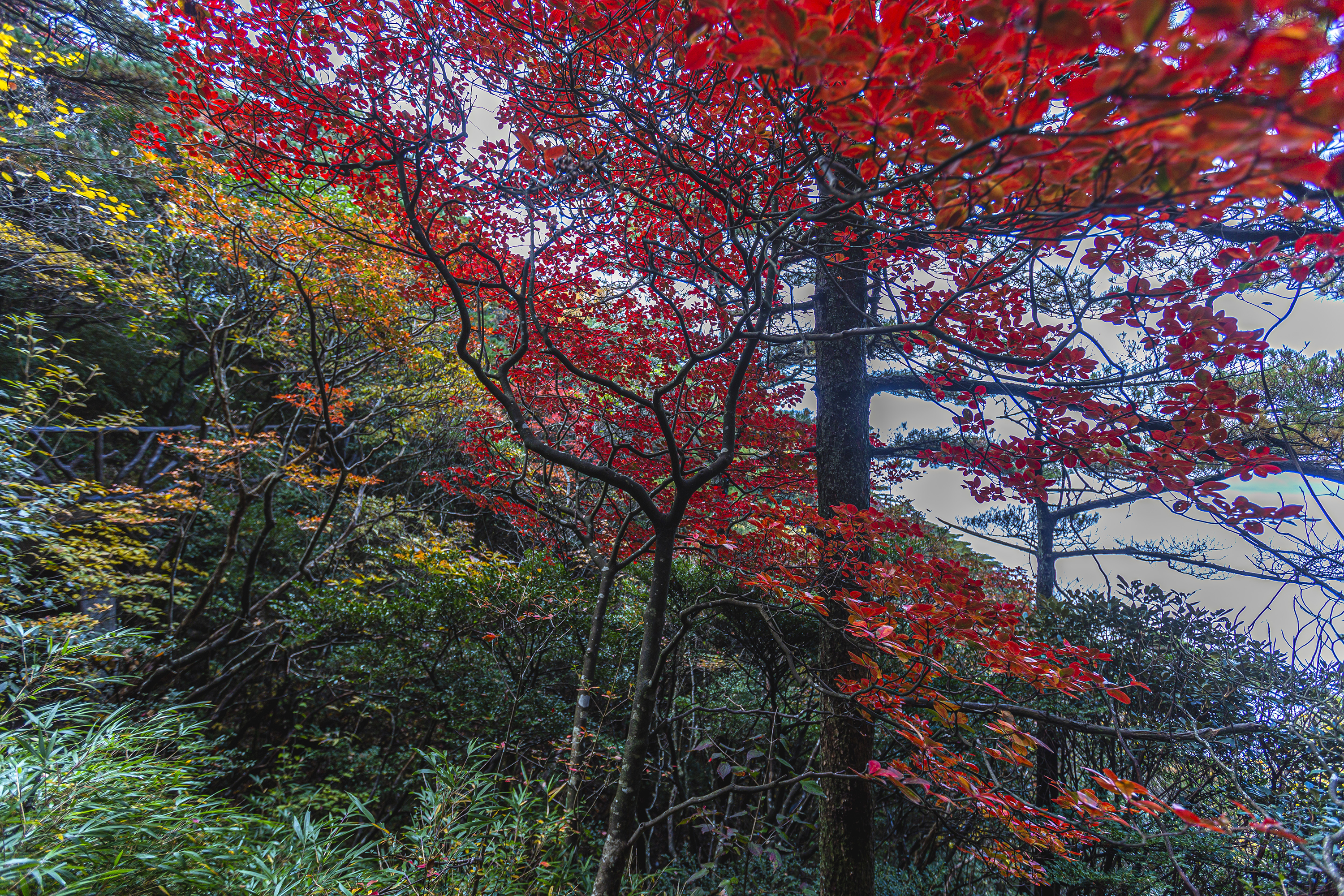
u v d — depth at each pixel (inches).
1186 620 216.7
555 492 277.9
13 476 187.8
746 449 231.1
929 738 106.6
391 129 141.9
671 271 172.2
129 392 390.0
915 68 45.5
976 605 105.3
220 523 333.7
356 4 125.2
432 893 121.4
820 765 188.5
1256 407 108.9
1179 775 197.2
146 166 305.6
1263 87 37.7
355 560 380.5
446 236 190.9
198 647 277.7
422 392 346.3
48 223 294.5
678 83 113.3
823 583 163.9
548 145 88.7
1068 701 208.4
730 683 299.0
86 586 213.9
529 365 223.9
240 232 255.0
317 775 251.8
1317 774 158.1
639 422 222.8
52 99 308.5
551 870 147.9
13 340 305.0
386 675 232.4
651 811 258.7
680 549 192.1
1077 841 142.3
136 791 109.7
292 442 364.2
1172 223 81.0
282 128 153.6
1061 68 63.1
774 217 100.0
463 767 155.9
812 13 45.9
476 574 230.1
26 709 120.1
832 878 160.6
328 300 285.1
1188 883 86.9
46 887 89.0
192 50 139.8
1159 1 32.6
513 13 122.4
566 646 251.6
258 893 106.7
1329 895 80.3
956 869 236.1
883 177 79.4
